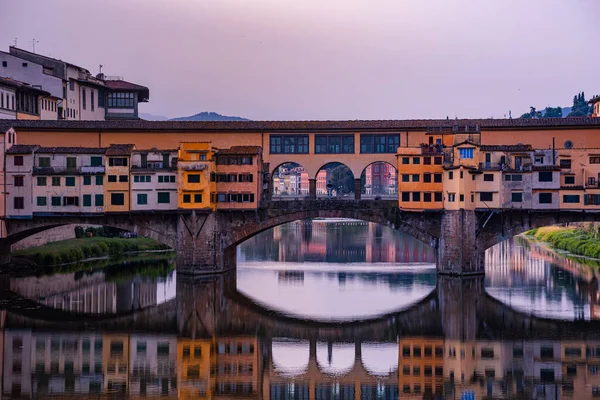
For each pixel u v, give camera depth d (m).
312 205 106.38
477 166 103.44
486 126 108.31
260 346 72.50
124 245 131.88
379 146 110.12
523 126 107.56
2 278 103.06
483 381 63.09
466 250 103.94
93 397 59.31
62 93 139.50
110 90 158.75
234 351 70.88
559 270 113.38
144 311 85.00
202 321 80.94
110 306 87.19
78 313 83.81
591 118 109.31
